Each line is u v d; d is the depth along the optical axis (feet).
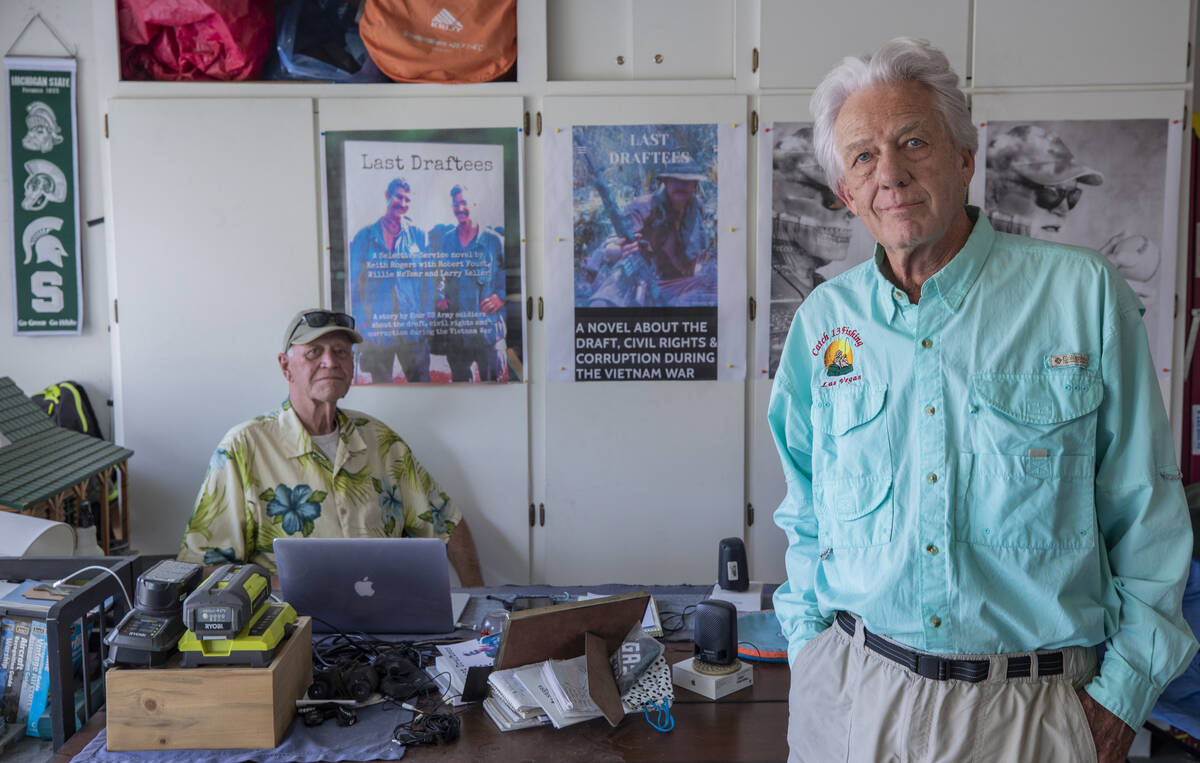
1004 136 9.63
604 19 9.92
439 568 5.87
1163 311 9.76
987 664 3.80
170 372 9.93
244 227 9.82
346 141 9.77
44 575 5.97
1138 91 9.55
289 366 8.29
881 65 4.03
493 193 9.84
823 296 4.55
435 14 9.61
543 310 10.02
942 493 3.91
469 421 10.11
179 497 10.04
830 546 4.42
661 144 9.80
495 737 4.97
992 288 4.01
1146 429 3.85
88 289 10.42
